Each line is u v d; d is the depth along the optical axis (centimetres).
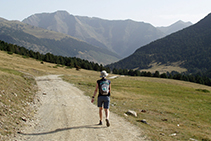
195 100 3344
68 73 8506
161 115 1501
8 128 629
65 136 620
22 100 1112
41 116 906
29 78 2805
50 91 1992
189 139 829
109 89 754
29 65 7231
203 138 906
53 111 1025
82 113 998
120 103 1830
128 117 1073
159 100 2697
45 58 12325
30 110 987
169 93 4091
